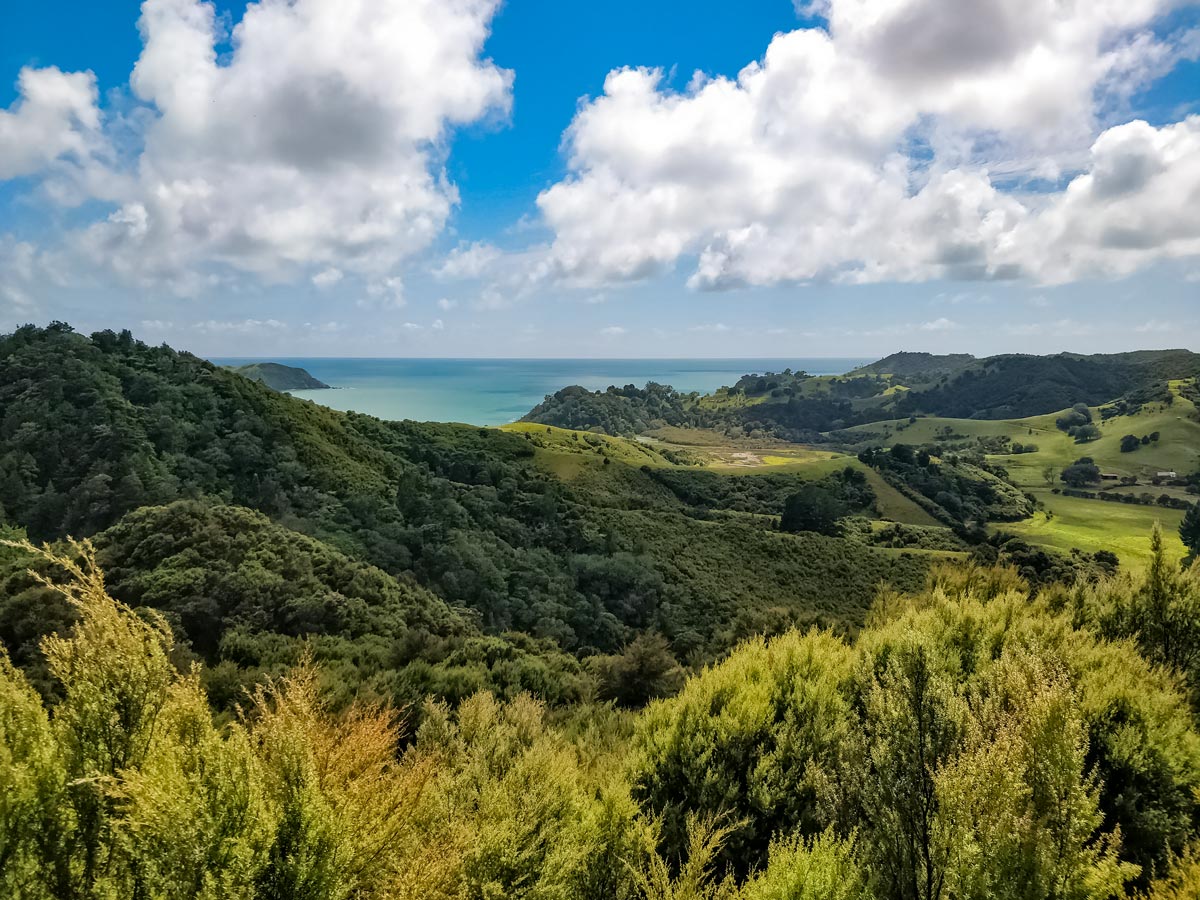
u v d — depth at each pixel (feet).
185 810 10.47
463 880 13.53
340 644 69.97
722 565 174.29
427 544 155.12
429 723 27.12
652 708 27.78
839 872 13.20
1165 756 20.77
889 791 14.40
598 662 74.59
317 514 171.12
